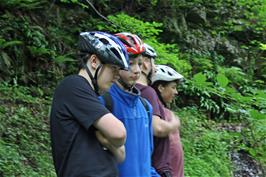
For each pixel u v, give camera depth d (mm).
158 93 4902
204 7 15336
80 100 3205
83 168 3154
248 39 15914
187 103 12469
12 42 10039
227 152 10172
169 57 11000
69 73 11305
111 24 11500
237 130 11477
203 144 10008
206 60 13617
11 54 10453
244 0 16109
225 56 14812
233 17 16000
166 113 4609
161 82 4875
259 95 7934
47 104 9750
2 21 10750
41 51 10719
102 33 3398
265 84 15086
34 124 8594
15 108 8883
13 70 10305
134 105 3867
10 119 8312
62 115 3223
